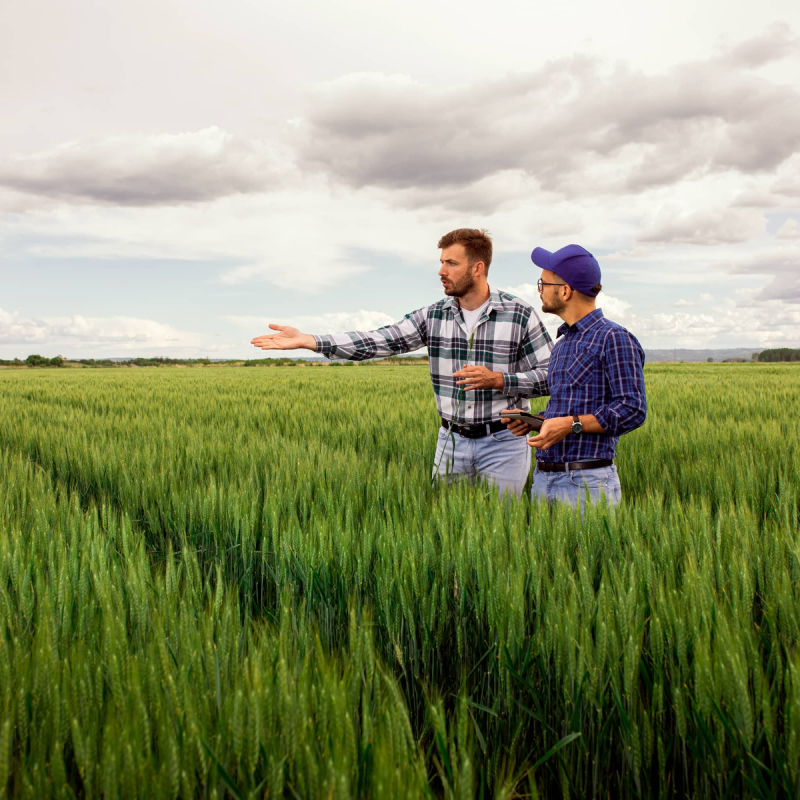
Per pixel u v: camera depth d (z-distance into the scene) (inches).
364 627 59.1
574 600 63.0
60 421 299.9
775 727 54.7
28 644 62.7
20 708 48.3
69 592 69.6
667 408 357.4
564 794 55.2
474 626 76.5
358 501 118.0
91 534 94.2
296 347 126.7
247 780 42.5
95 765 43.4
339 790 37.1
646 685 59.7
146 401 431.2
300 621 75.0
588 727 58.4
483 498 105.7
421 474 144.3
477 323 130.3
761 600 72.9
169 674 49.4
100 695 50.0
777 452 187.8
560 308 104.8
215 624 64.4
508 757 59.2
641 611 64.5
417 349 141.6
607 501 97.4
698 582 65.4
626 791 57.8
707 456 185.9
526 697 65.2
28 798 39.3
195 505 124.2
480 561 75.7
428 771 62.1
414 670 73.0
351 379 863.7
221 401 420.8
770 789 48.8
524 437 134.8
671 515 92.4
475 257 125.3
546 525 88.8
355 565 87.2
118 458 176.9
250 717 43.7
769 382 653.3
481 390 130.2
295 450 179.2
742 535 84.0
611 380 98.0
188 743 43.3
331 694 46.1
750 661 54.8
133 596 67.8
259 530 113.7
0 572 74.5
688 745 57.4
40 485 143.0
